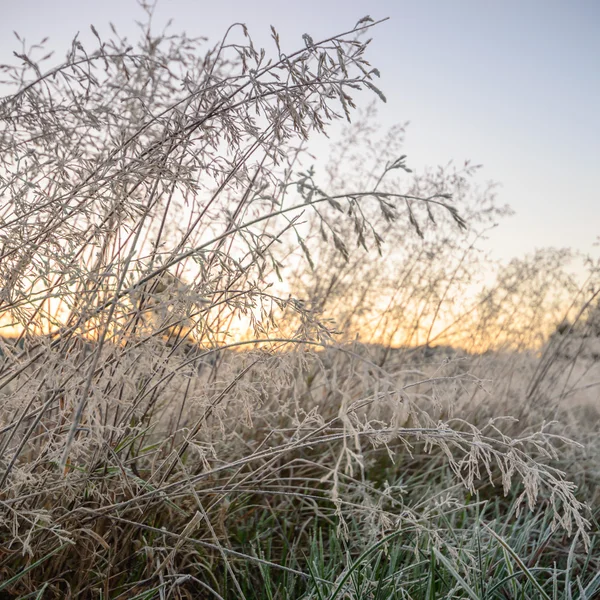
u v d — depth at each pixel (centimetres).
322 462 272
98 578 171
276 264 140
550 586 199
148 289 160
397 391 114
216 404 173
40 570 168
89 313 136
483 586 167
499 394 371
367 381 112
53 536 164
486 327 439
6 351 145
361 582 173
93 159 174
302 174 129
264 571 179
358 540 212
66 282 142
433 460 309
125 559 174
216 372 211
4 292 141
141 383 180
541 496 281
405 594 171
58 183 167
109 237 167
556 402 365
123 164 164
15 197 157
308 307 148
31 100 164
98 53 168
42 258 147
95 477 168
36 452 184
